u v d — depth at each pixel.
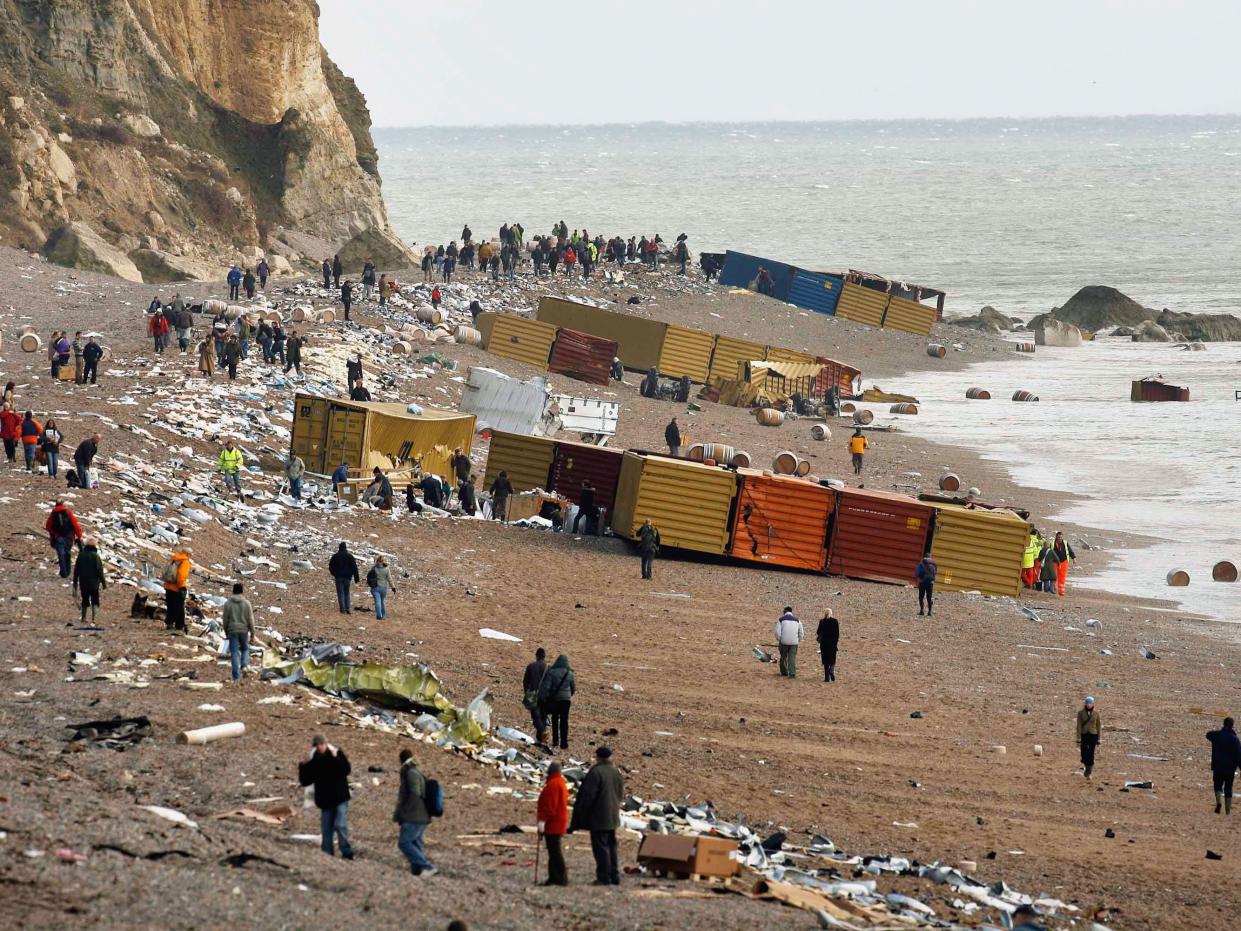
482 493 49.31
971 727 30.08
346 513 43.59
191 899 13.66
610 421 61.53
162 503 37.91
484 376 59.31
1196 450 69.00
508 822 19.52
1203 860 22.61
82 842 14.72
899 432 74.38
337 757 16.25
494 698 27.70
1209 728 31.28
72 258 86.75
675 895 16.62
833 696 31.50
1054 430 74.81
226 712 22.17
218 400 53.50
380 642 30.20
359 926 13.79
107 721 20.66
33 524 33.22
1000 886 19.91
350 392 56.50
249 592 32.84
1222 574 47.78
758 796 23.81
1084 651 37.91
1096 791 26.31
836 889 18.14
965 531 45.84
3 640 24.73
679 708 29.08
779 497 45.91
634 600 39.19
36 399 48.78
